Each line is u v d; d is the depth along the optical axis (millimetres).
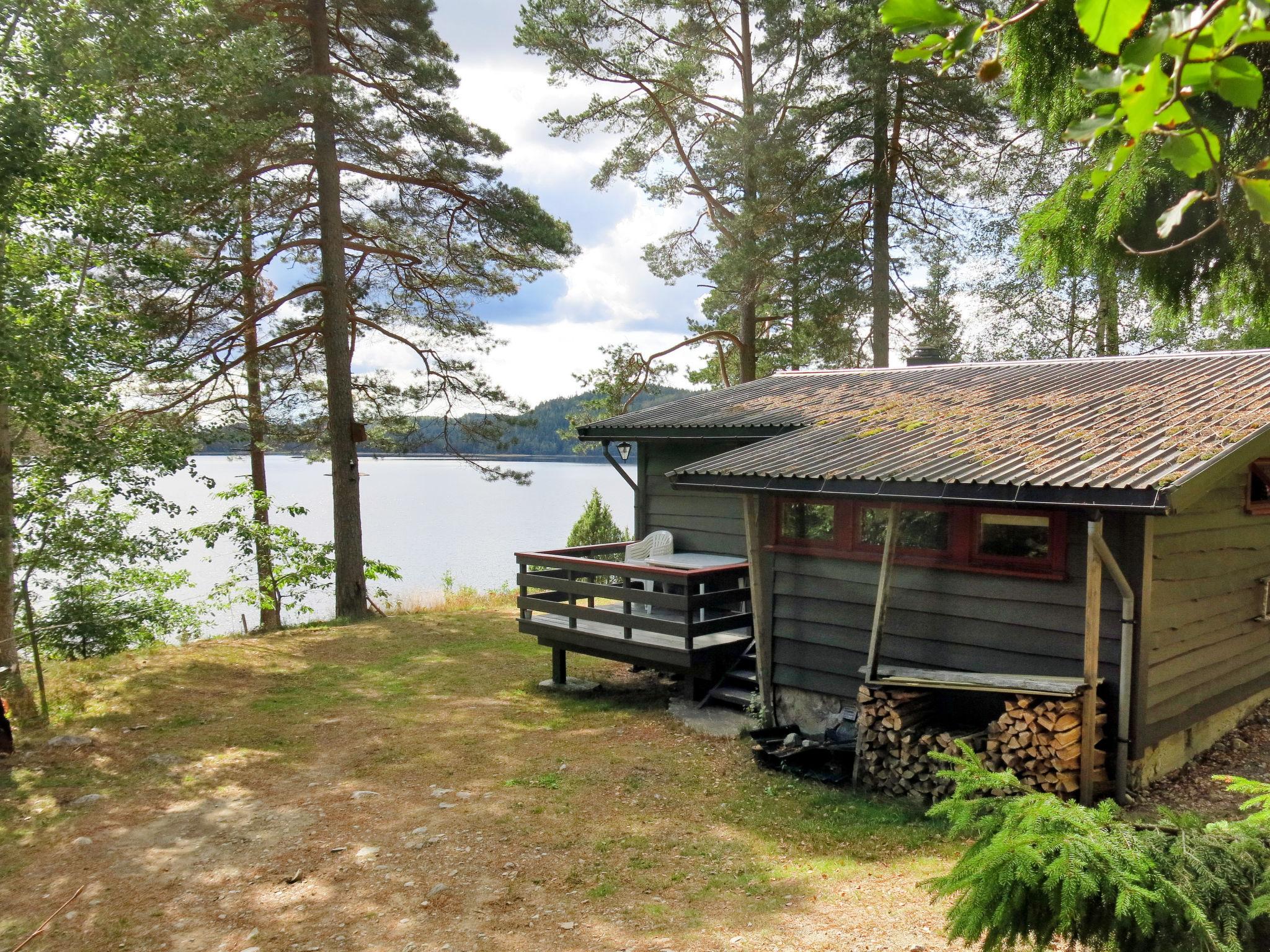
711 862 6105
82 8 9820
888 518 8109
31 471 10883
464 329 19531
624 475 13109
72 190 9969
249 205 14984
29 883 6062
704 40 20312
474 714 10266
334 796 7645
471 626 16172
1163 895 2789
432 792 7695
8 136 8938
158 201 10555
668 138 21516
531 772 8188
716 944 4816
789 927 4965
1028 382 10016
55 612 11031
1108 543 6770
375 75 16766
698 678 10281
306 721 9992
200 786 7922
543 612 11820
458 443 20578
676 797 7469
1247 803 3271
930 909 5023
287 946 5137
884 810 7043
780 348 23531
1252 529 8320
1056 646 7105
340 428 17094
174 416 15859
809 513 9031
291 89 14641
